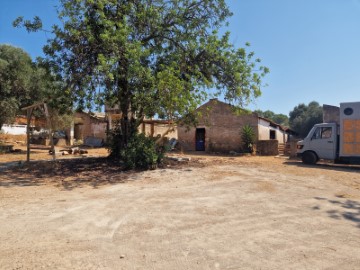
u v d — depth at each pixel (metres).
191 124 14.50
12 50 19.81
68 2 11.09
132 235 4.67
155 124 20.41
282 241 4.41
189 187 8.54
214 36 13.18
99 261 3.74
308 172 11.73
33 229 4.94
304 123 46.06
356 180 10.02
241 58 13.05
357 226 5.12
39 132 32.75
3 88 19.02
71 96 11.84
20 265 3.60
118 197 7.37
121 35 10.51
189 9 13.92
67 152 20.34
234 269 3.53
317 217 5.63
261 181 9.38
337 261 3.75
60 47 11.56
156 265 3.64
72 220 5.45
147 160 11.73
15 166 13.23
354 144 13.55
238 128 23.94
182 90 11.16
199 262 3.72
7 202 6.85
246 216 5.69
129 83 12.21
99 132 33.22
